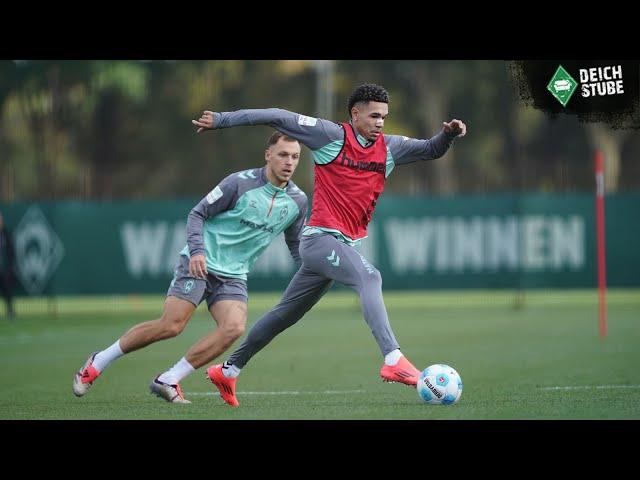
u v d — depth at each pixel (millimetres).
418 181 146000
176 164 153000
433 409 26766
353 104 27062
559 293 101562
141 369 40000
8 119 142875
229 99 156250
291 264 72938
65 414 26672
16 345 52000
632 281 75438
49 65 144500
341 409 27094
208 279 29203
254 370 38656
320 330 59719
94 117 152125
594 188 119875
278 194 29281
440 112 166500
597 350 45250
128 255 72688
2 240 69812
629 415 25422
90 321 69500
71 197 100062
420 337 53906
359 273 26984
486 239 74812
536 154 166875
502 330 58031
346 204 27359
